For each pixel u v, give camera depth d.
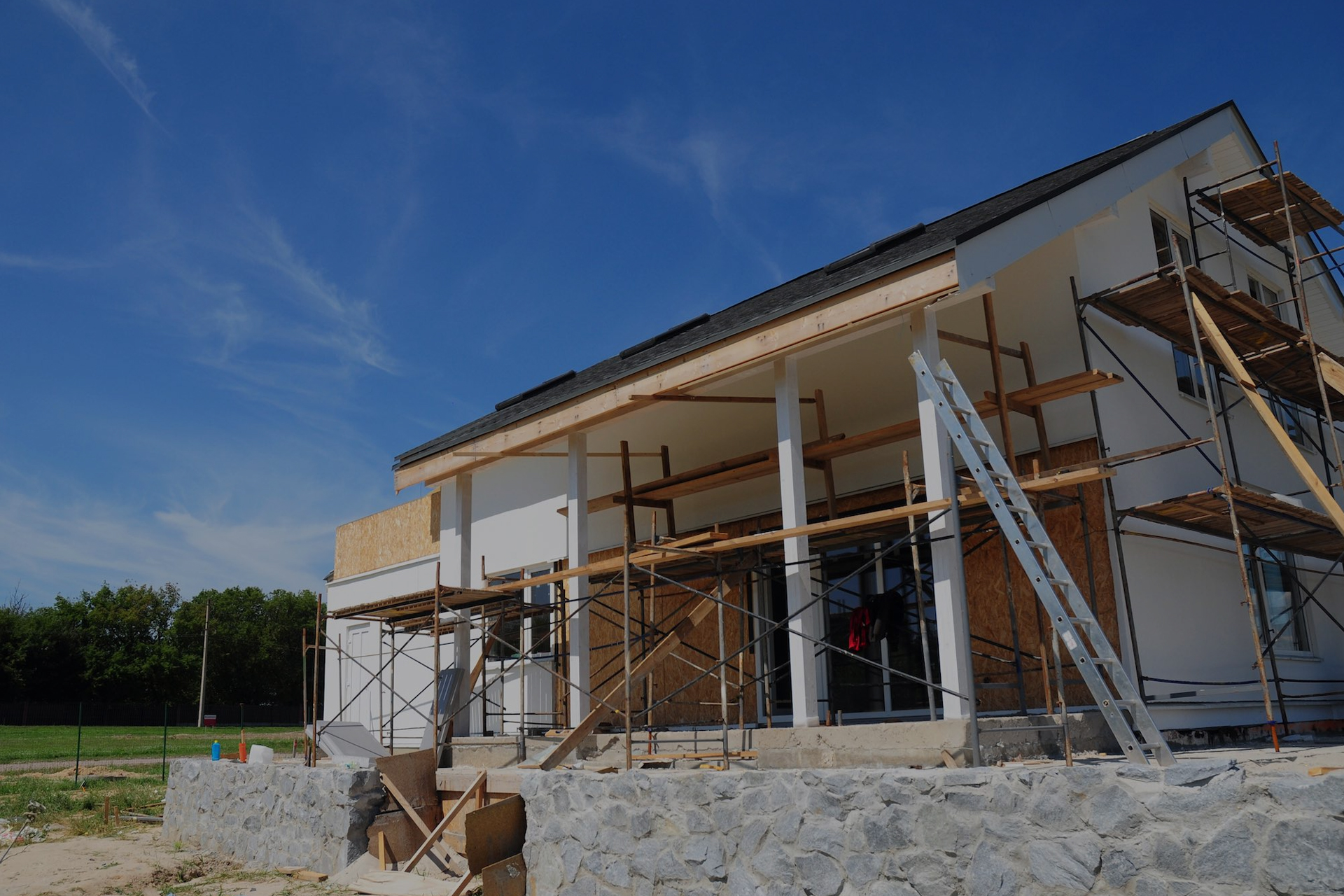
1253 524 9.41
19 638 53.34
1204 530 9.59
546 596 14.27
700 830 6.79
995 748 7.25
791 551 8.57
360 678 18.58
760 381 11.01
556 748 9.17
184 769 12.52
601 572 10.81
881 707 10.82
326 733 12.34
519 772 9.38
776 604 12.02
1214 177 12.01
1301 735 10.80
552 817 7.91
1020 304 9.80
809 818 6.20
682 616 12.57
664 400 10.08
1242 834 4.53
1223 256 12.24
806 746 7.94
